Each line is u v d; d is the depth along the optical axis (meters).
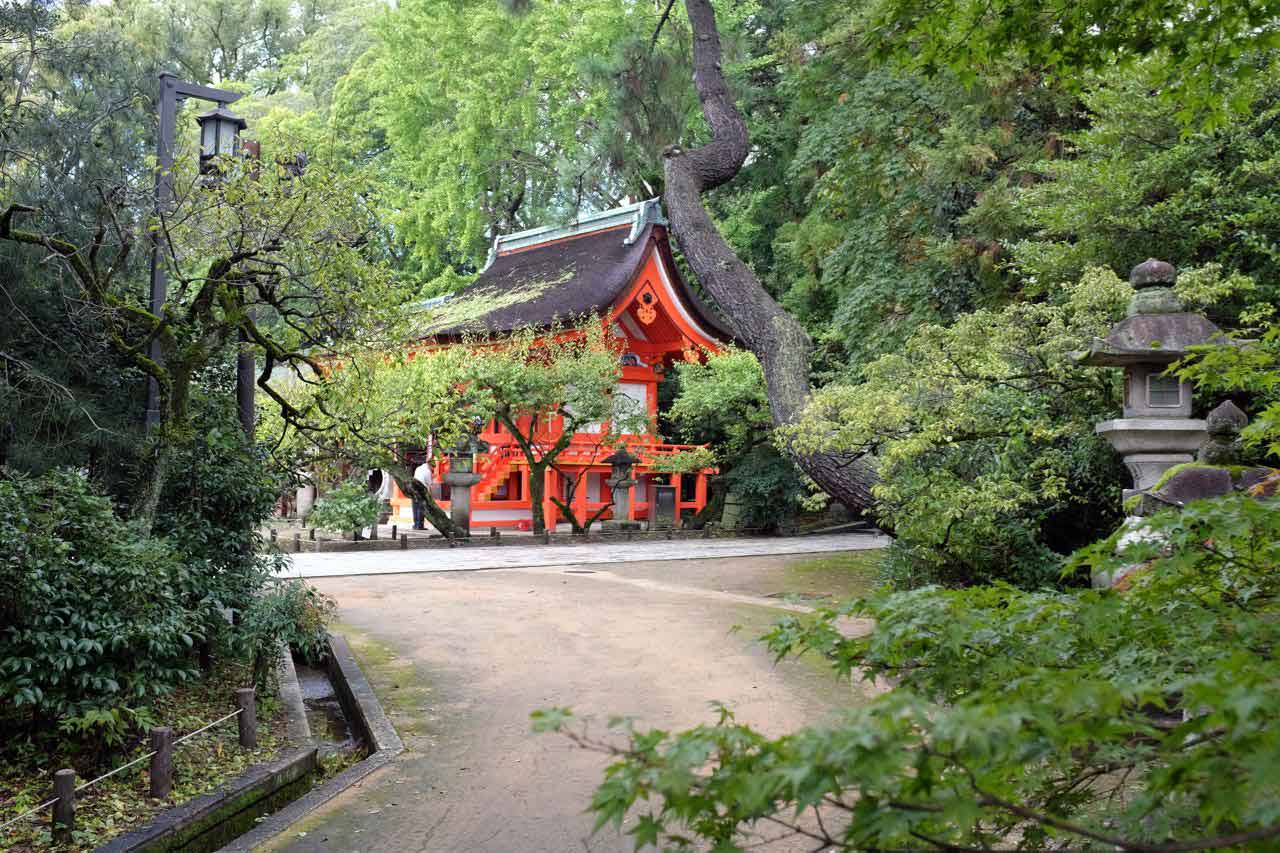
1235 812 1.38
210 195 7.02
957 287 17.08
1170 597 2.38
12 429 8.09
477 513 24.22
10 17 8.95
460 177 31.45
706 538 23.55
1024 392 11.00
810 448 11.38
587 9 28.91
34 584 5.32
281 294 7.71
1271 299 11.03
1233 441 7.51
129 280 9.09
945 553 11.17
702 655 9.37
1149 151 12.20
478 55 30.25
